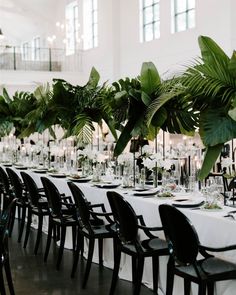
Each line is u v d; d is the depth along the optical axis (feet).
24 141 33.01
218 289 11.34
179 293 12.91
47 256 17.46
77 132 20.65
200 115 12.64
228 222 11.16
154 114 15.71
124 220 12.45
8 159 30.14
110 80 50.24
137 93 15.92
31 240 20.24
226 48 35.63
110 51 50.16
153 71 15.71
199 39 12.11
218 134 11.69
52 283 14.70
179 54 41.09
